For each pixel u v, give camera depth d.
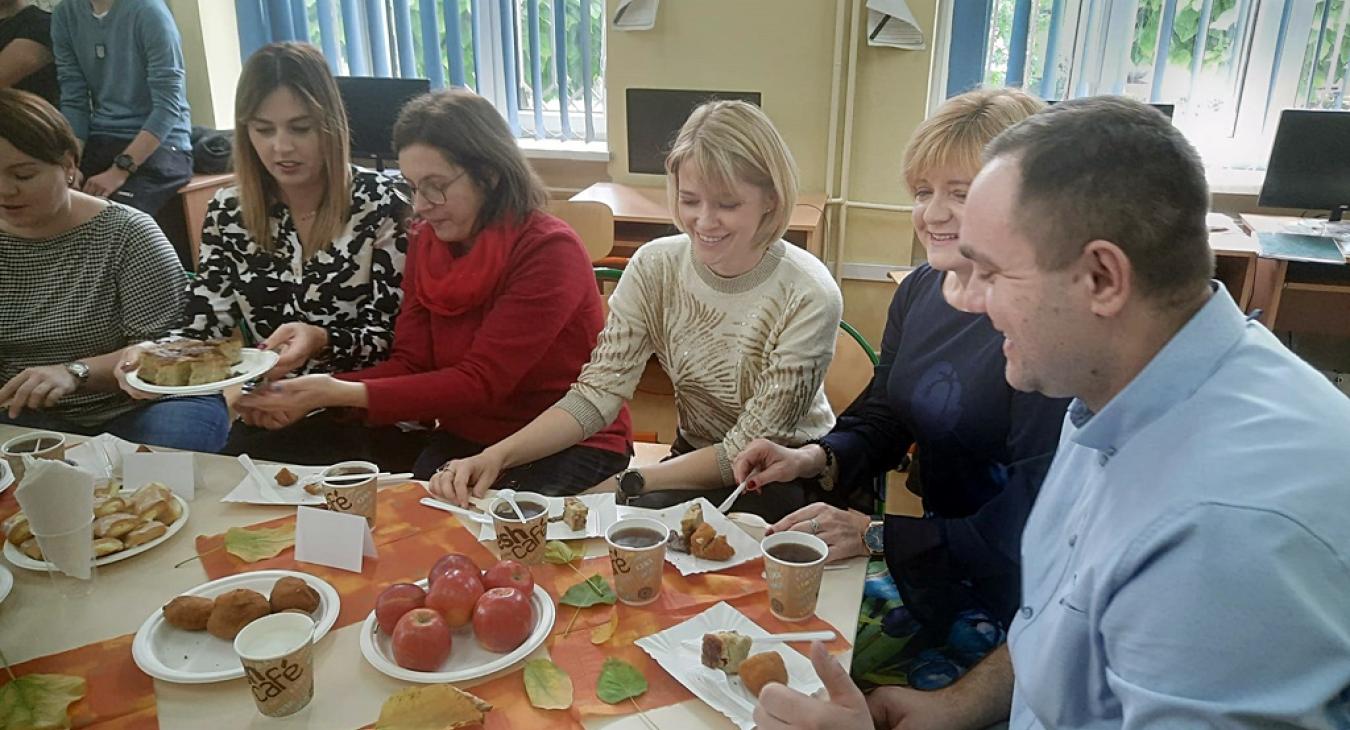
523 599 1.01
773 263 1.77
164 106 3.92
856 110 4.18
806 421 1.86
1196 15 3.83
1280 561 0.67
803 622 1.08
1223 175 4.00
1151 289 0.76
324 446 2.03
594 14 4.51
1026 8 3.99
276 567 1.19
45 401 1.85
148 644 1.00
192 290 2.13
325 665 0.99
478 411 1.87
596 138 4.73
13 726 0.88
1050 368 0.83
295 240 2.12
